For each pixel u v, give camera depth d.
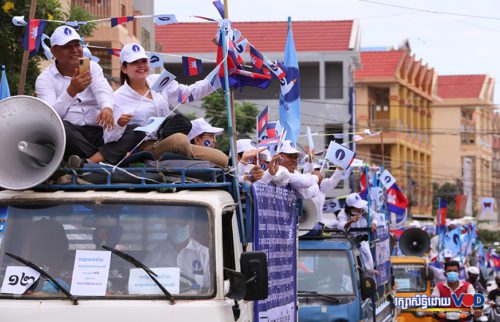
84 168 13.52
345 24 89.12
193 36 90.69
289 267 16.94
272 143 18.17
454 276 32.69
